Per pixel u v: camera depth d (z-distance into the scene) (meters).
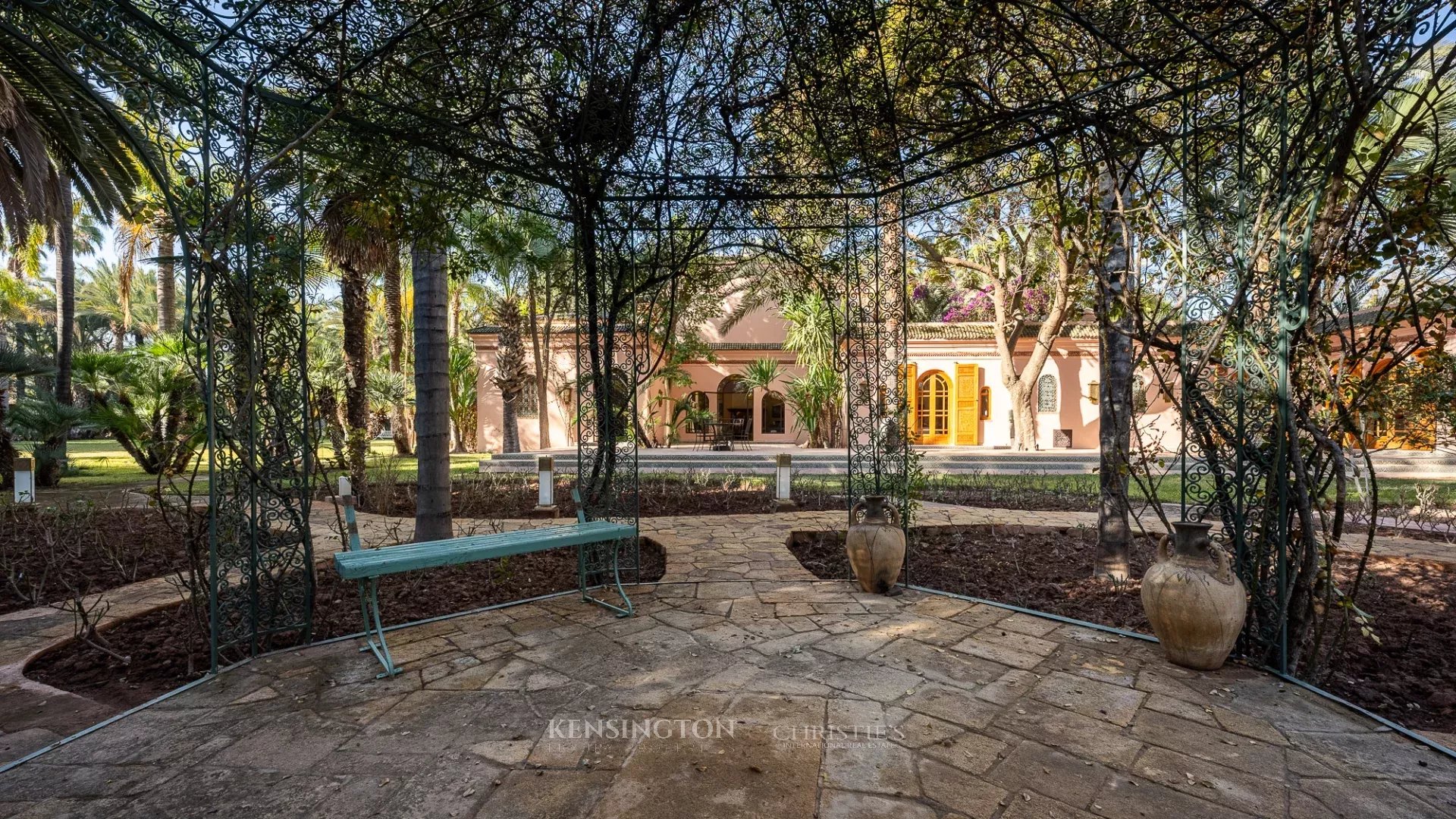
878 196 4.50
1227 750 2.20
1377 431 3.21
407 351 22.81
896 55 3.39
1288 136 2.80
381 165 3.45
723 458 14.41
